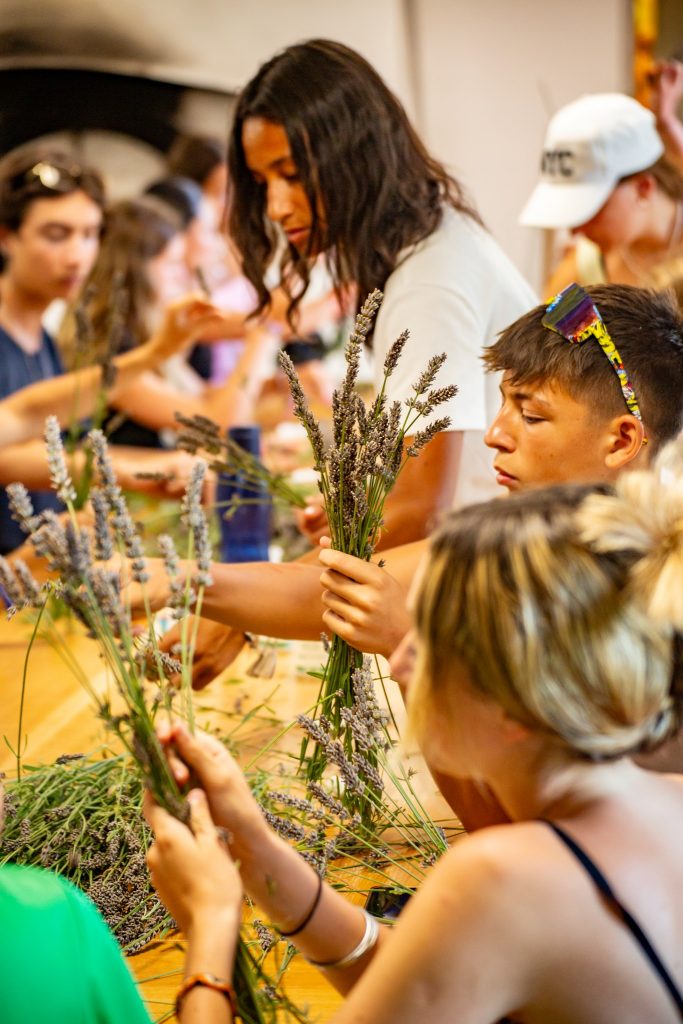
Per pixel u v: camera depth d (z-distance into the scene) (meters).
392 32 4.90
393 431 1.44
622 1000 0.89
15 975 0.91
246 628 1.67
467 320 1.96
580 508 0.95
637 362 1.50
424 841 1.47
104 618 1.00
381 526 1.48
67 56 4.73
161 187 4.56
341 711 1.41
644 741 0.94
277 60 2.00
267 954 1.29
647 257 3.12
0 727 1.98
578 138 3.00
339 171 1.95
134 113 4.79
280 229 2.29
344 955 1.04
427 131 5.01
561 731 0.90
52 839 1.43
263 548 2.54
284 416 4.36
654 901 0.91
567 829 0.92
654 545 0.93
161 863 1.02
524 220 3.09
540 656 0.89
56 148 4.80
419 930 0.89
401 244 2.00
